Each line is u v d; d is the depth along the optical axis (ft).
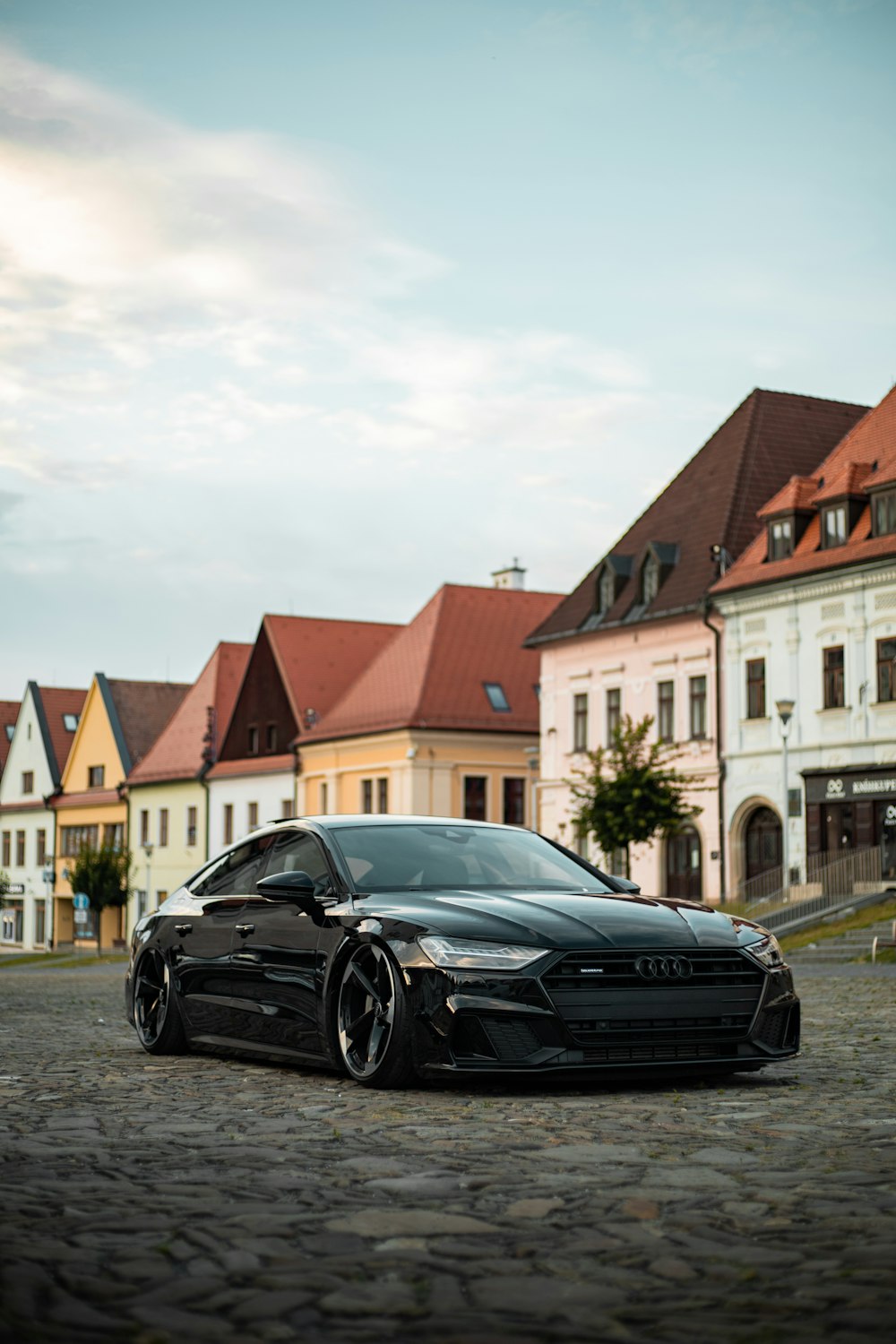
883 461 139.33
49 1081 27.89
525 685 191.11
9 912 277.23
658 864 155.22
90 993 66.44
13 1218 15.46
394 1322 11.98
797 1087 26.32
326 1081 27.35
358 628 219.61
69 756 269.03
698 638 151.33
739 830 146.20
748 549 149.89
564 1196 16.58
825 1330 11.73
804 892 127.24
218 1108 23.90
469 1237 14.71
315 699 207.92
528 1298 12.66
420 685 185.57
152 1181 17.49
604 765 138.92
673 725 154.71
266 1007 29.35
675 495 165.99
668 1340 11.55
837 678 135.85
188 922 32.63
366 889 28.25
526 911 25.84
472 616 194.49
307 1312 12.24
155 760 239.30
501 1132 21.17
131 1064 31.12
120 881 207.31
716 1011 25.43
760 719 143.23
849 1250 14.10
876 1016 43.88
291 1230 14.92
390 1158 19.03
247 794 215.72
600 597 165.99
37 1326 11.74
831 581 135.74
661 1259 13.88
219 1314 12.19
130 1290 12.78
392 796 186.29
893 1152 19.35
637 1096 25.04
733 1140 20.42
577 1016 24.45
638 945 25.07
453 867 29.43
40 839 268.62
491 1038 24.35
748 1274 13.30
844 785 133.28
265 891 28.02
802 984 65.62
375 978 26.55
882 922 107.96
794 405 166.20
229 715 228.63
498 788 186.70
